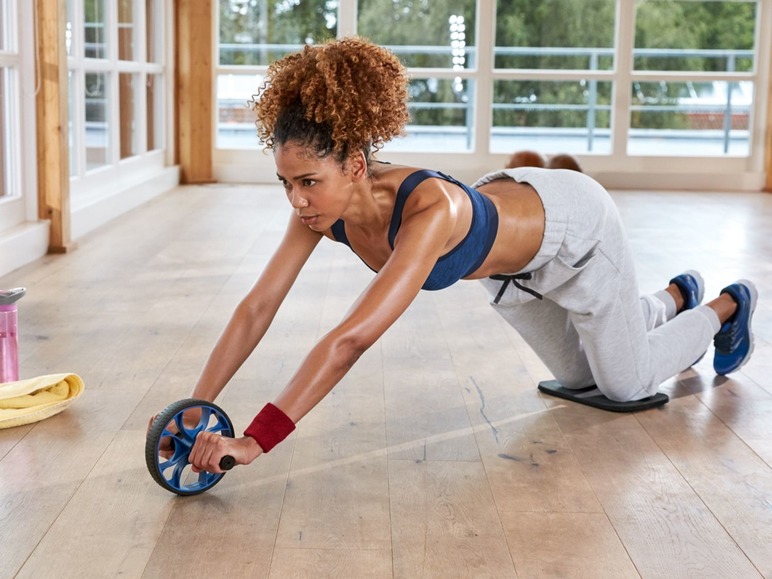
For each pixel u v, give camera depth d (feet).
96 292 13.43
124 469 7.48
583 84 28.14
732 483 7.45
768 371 10.28
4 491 7.06
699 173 28.30
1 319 9.11
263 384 9.63
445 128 28.32
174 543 6.34
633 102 28.30
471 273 7.11
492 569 6.09
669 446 8.16
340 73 5.82
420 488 7.25
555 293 8.08
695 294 10.06
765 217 22.48
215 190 25.68
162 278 14.43
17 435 8.14
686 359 9.23
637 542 6.48
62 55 15.90
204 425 6.79
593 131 28.37
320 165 5.85
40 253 15.92
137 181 22.59
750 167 28.48
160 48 26.02
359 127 5.84
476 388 9.62
